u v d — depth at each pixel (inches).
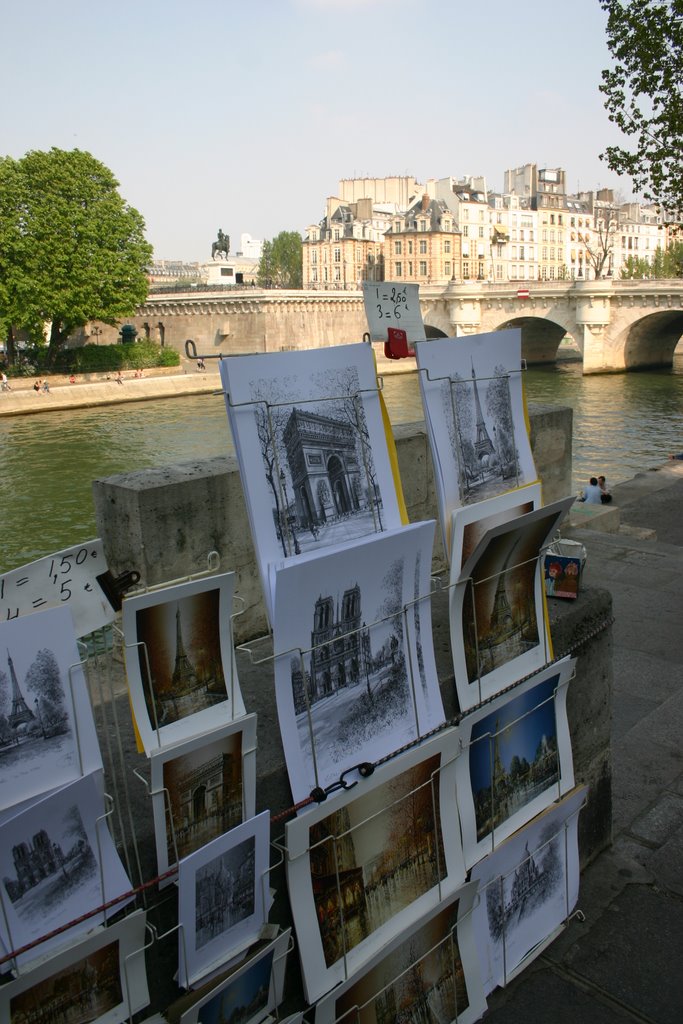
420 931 144.6
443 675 152.8
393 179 5511.8
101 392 2326.5
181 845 113.7
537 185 5113.2
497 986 168.4
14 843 93.2
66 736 98.0
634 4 491.5
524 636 168.6
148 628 107.5
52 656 96.5
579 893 196.5
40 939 96.2
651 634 337.7
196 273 7047.2
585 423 1707.7
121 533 179.8
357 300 3321.9
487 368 169.3
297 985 137.2
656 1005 165.2
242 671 153.7
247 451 125.4
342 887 131.2
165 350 2775.6
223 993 117.1
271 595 121.6
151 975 115.9
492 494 168.9
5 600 98.9
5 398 2116.1
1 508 1222.3
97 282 2297.0
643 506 576.4
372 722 134.2
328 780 126.0
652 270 4279.0
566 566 193.5
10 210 2176.4
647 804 233.3
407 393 2215.8
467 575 147.3
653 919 188.5
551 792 178.4
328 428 137.9
